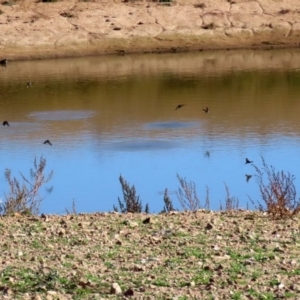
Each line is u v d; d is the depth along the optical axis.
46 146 51.44
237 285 16.34
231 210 25.66
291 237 20.91
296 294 15.68
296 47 104.44
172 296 15.60
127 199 29.81
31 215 25.30
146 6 110.56
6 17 106.50
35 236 21.41
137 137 53.84
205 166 44.41
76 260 18.78
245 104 66.88
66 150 49.94
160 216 24.20
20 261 18.73
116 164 45.47
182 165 44.91
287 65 91.31
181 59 98.25
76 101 70.81
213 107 65.75
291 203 30.00
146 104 68.44
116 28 104.94
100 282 16.69
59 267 18.02
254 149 48.88
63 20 106.00
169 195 37.41
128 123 59.53
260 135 53.53
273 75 84.06
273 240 20.50
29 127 58.53
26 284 16.62
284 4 111.75
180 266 18.02
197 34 104.94
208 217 23.88
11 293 15.93
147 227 22.44
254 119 59.69
